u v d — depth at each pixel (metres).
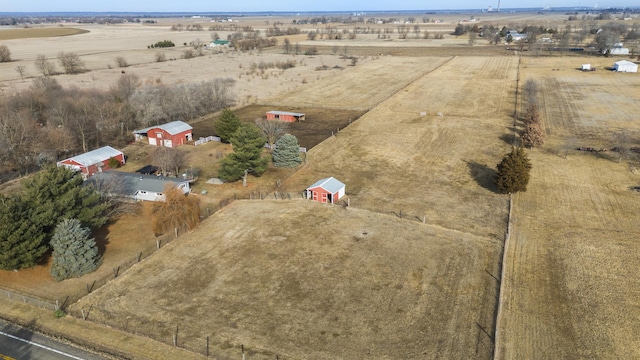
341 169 60.31
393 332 30.09
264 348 28.70
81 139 69.75
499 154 64.81
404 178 57.03
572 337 29.66
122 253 39.75
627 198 50.09
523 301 33.19
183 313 31.97
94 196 41.69
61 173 40.66
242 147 54.09
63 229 35.91
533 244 41.00
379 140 72.06
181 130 71.00
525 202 49.69
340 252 39.59
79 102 77.12
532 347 28.77
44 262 38.03
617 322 30.92
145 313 31.97
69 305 32.81
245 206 48.94
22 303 33.03
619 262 37.81
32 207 37.62
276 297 33.69
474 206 48.88
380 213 47.09
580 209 47.78
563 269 37.06
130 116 79.38
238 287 34.84
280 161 60.50
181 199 43.22
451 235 42.66
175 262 38.25
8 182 56.03
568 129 76.31
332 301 33.19
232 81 118.25
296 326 30.67
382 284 35.19
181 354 28.17
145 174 55.84
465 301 33.22
